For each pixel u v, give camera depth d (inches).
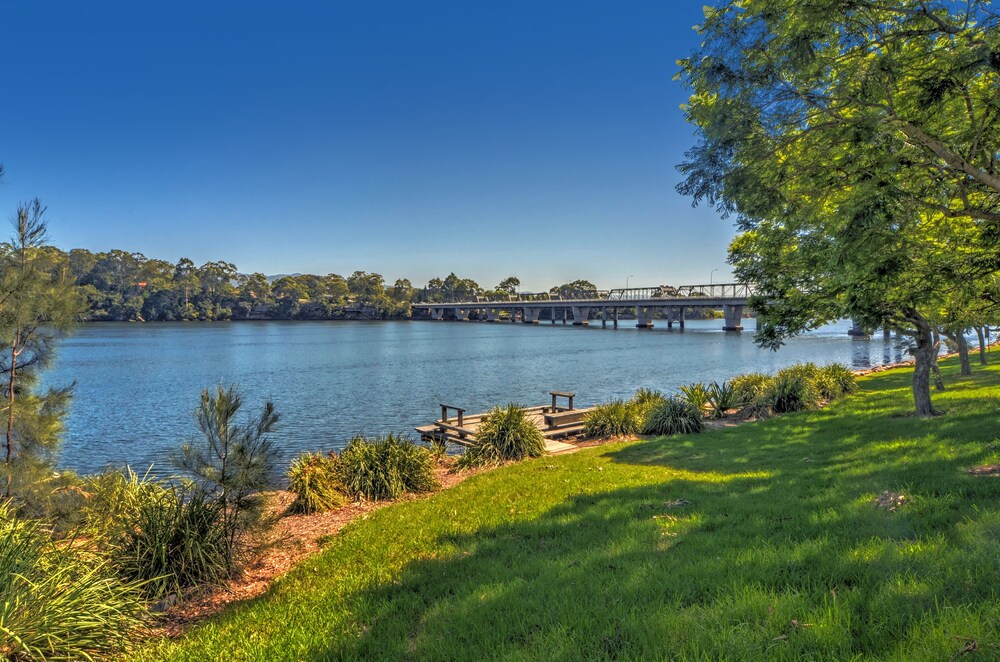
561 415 647.1
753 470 354.3
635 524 245.6
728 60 248.4
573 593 176.1
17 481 239.9
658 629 144.3
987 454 291.4
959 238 330.6
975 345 1732.3
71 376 1492.4
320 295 7327.8
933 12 241.0
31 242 256.2
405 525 294.7
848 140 237.5
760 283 509.4
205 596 221.9
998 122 244.1
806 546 189.9
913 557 167.2
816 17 231.5
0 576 166.4
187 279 6186.0
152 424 856.9
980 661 114.1
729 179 256.7
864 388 823.1
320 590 211.0
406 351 2415.1
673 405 590.9
